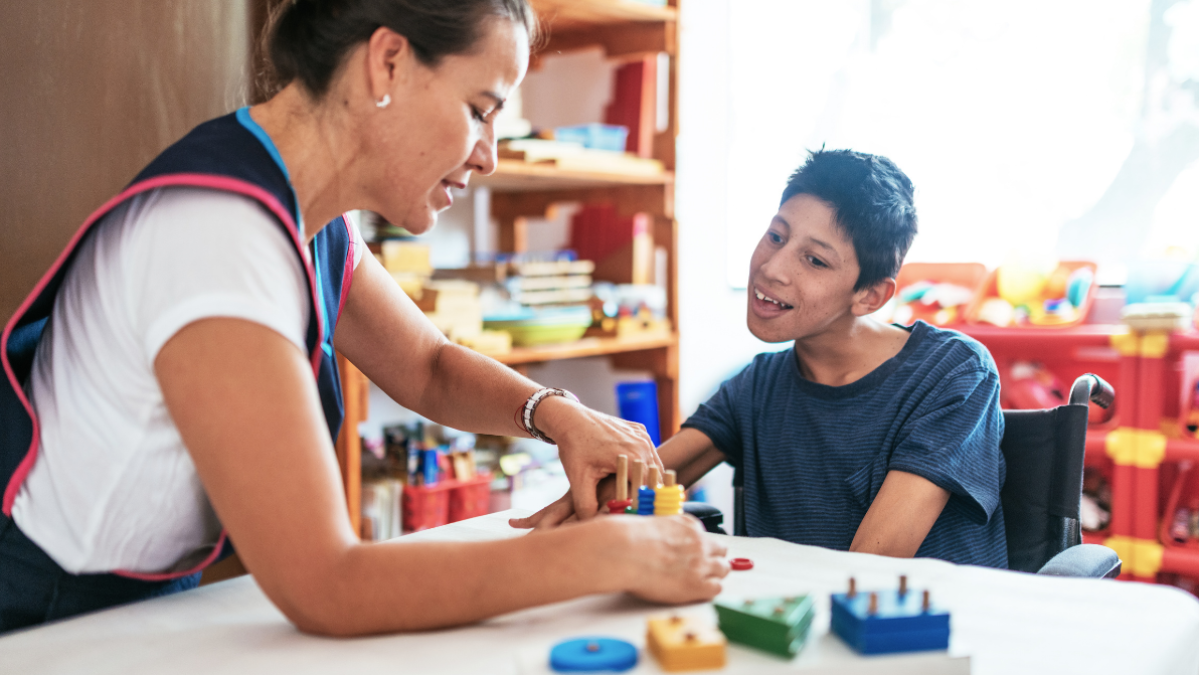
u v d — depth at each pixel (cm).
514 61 77
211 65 139
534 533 66
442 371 107
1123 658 59
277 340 63
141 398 69
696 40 288
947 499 105
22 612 74
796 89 310
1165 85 250
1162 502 225
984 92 280
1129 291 235
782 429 122
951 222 287
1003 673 57
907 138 294
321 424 64
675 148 242
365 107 74
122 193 68
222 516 62
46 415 72
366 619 63
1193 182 248
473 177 213
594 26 245
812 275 111
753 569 79
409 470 203
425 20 71
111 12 128
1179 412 221
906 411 112
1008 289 238
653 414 246
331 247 92
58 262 70
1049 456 115
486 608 63
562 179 226
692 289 292
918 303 248
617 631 64
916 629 58
